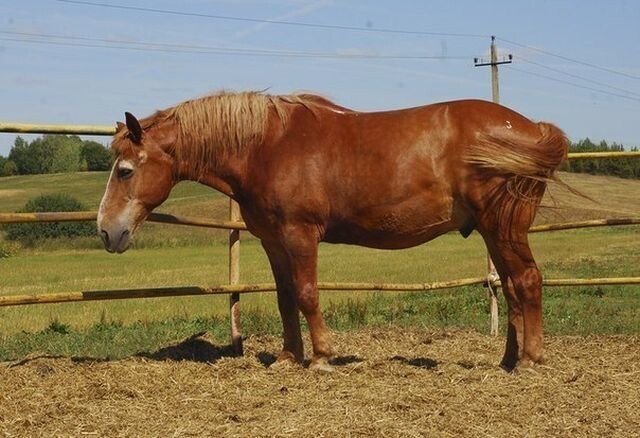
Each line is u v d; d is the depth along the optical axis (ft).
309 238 18.79
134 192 18.86
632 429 14.96
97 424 15.29
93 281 65.82
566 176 121.70
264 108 18.94
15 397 17.20
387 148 18.53
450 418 15.40
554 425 15.14
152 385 18.29
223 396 17.31
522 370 19.01
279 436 14.28
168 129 19.13
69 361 20.40
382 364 20.27
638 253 83.20
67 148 277.44
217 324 30.30
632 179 135.95
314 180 18.52
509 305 19.93
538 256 82.99
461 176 18.37
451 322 30.22
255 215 19.34
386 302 39.24
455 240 126.93
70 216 19.72
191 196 181.06
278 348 23.95
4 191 194.90
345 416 15.39
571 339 25.44
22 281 67.41
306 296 18.98
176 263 85.97
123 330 29.19
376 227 18.86
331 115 19.22
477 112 18.57
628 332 27.17
